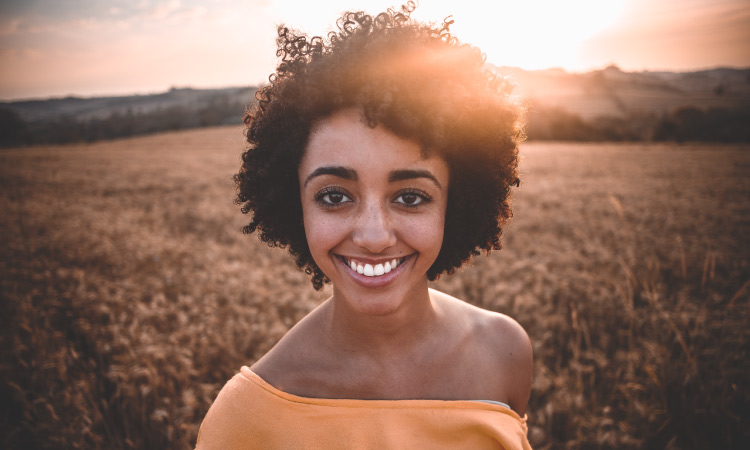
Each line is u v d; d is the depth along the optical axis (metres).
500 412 1.15
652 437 3.55
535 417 3.88
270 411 1.05
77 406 3.67
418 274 1.02
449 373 1.18
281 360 1.14
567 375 4.26
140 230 11.35
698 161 32.09
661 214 12.82
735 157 34.94
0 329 5.28
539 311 5.55
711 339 4.73
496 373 1.25
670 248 8.73
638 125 77.88
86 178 24.22
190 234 11.04
